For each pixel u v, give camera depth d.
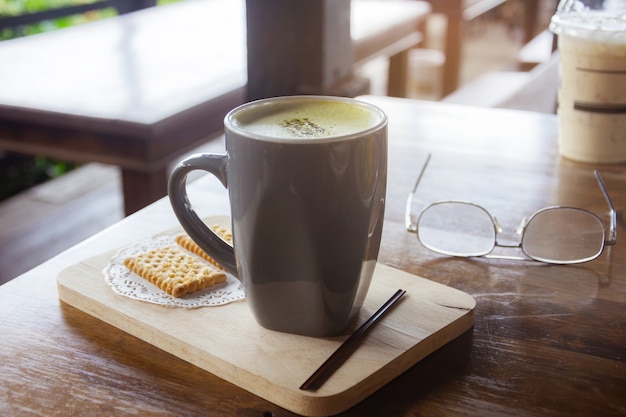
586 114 0.73
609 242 0.59
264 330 0.49
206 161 0.48
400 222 0.64
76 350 0.49
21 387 0.46
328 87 0.99
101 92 1.13
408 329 0.49
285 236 0.46
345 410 0.44
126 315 0.50
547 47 2.15
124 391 0.46
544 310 0.53
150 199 1.04
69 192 1.59
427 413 0.44
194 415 0.44
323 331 0.48
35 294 0.55
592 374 0.47
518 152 0.78
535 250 0.60
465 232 0.62
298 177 0.44
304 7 0.94
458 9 2.06
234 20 1.72
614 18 0.72
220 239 0.51
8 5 2.00
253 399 0.45
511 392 0.46
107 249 0.60
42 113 1.05
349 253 0.46
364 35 1.51
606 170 0.73
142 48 1.45
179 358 0.48
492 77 1.64
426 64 2.35
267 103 0.50
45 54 1.41
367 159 0.46
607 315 0.52
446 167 0.74
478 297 0.54
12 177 1.91
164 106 1.06
